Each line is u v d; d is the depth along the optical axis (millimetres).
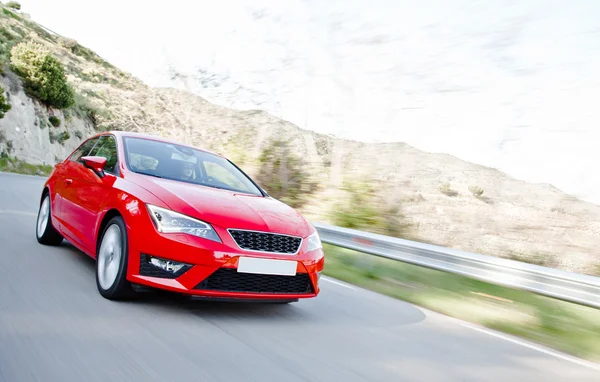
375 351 3150
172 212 3211
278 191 11125
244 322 3359
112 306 3252
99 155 4484
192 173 4223
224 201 3574
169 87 15195
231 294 3227
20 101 31688
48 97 34438
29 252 4664
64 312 2990
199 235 3152
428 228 8953
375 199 9633
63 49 54344
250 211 3549
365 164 10195
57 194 4914
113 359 2365
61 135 34625
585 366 3498
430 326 4066
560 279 4508
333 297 4754
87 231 3943
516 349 3711
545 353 3711
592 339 4305
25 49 33906
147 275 3184
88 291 3537
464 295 5770
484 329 4242
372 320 4016
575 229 8000
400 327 3893
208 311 3488
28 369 2125
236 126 12523
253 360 2643
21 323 2691
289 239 3500
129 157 4074
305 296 3596
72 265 4340
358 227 9594
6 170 27453
